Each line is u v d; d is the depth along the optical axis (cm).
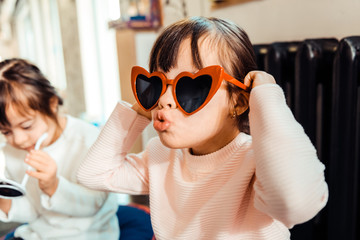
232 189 55
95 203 91
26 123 86
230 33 54
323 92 89
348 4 88
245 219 55
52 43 487
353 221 80
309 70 84
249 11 128
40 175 78
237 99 54
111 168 71
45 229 95
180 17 175
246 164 54
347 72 73
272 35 118
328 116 89
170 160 67
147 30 206
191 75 48
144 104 55
